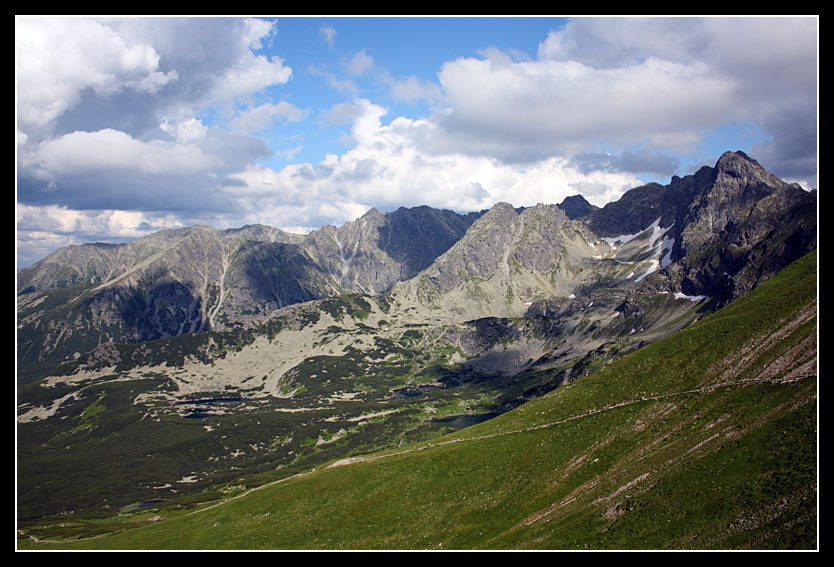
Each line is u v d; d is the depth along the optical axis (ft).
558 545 279.08
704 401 352.69
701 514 262.47
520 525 313.32
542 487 345.51
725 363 381.40
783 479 258.57
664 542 255.70
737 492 265.95
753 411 316.81
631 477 315.37
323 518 386.52
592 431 382.42
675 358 426.92
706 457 299.79
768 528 239.09
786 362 343.46
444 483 389.39
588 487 325.42
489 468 389.39
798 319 374.63
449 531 328.29
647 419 365.40
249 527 405.39
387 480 418.92
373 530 355.15
